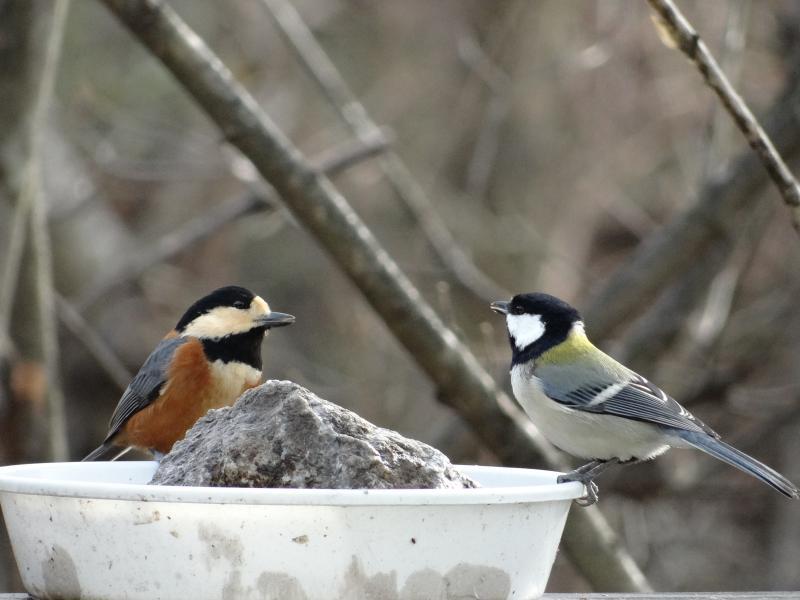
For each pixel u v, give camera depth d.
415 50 18.83
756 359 15.63
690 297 13.30
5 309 9.78
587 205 17.98
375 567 4.66
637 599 6.05
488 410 9.62
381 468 5.18
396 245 17.94
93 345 12.91
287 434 5.22
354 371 18.55
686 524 18.98
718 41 16.30
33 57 9.59
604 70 17.12
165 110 18.75
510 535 4.88
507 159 17.34
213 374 9.43
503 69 16.94
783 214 17.17
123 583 4.78
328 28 19.52
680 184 18.41
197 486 5.12
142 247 18.20
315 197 9.04
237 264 19.95
